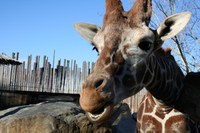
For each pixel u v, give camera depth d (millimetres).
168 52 4203
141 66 3277
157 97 3818
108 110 2994
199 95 3852
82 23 3809
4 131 6359
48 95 15555
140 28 3252
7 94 14914
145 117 4012
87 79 2955
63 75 15422
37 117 6238
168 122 3809
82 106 2865
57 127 6113
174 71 3979
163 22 3416
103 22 3367
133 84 3252
